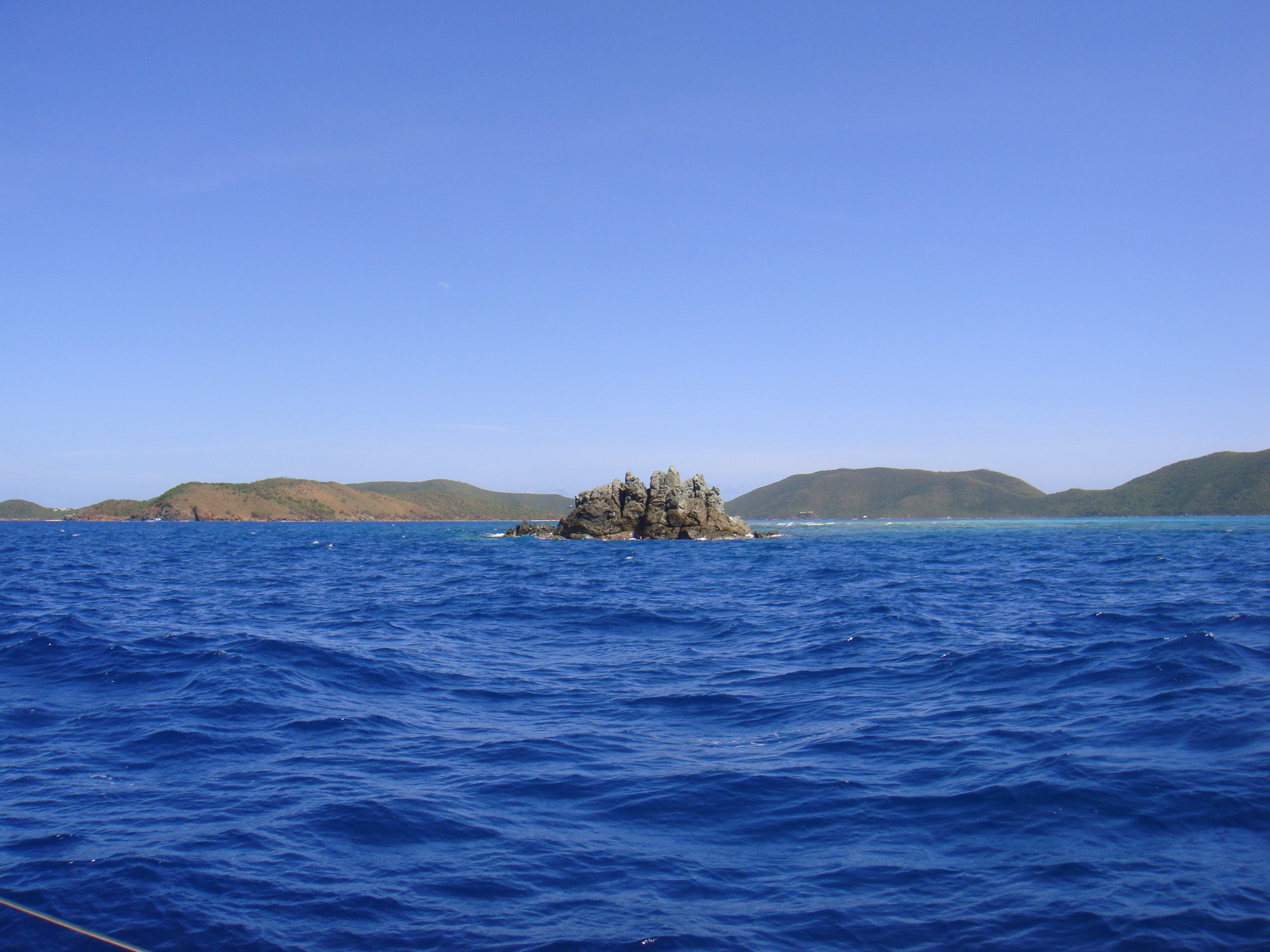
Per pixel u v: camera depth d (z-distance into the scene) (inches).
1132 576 1517.0
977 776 385.7
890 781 385.1
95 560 2327.8
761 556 2454.5
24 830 331.0
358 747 455.8
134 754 439.8
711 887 282.7
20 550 2760.8
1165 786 357.4
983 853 303.3
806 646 784.9
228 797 372.8
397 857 308.0
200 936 249.6
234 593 1371.8
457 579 1679.4
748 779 393.7
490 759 433.7
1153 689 539.2
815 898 272.4
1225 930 242.8
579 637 880.3
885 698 561.0
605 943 244.7
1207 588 1233.4
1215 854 293.6
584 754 440.5
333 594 1358.3
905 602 1128.2
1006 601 1129.4
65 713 523.2
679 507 3582.7
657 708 550.3
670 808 357.7
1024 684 581.6
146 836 325.7
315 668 670.5
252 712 525.7
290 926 256.5
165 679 619.5
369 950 242.1
